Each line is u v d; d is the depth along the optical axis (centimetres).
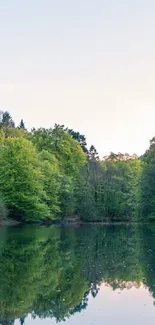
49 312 1966
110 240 5097
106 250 4059
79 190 9125
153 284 2534
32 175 7450
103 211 9800
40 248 4072
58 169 8931
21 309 2006
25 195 7362
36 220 7606
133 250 4081
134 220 9312
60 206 8562
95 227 7588
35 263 3195
